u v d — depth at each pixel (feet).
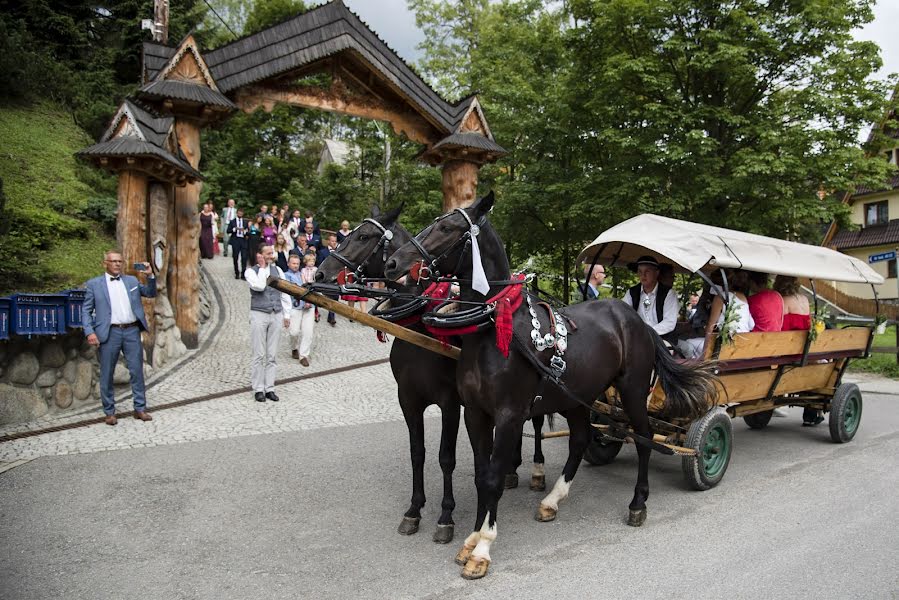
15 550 13.62
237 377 31.42
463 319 13.12
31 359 23.80
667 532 15.33
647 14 43.88
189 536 14.49
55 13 74.13
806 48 42.96
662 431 18.34
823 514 16.53
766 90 46.34
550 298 17.37
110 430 22.67
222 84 35.42
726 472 20.44
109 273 23.36
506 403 13.41
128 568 12.92
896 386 40.32
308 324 35.47
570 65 57.06
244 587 12.24
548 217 54.34
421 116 42.78
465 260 13.56
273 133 112.06
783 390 22.43
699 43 44.19
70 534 14.46
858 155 41.01
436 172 83.30
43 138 59.00
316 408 27.17
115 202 51.21
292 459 20.36
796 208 41.24
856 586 12.55
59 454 20.02
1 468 18.60
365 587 12.32
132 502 16.39
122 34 75.51
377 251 17.46
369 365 36.55
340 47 38.60
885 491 18.45
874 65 42.86
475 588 12.35
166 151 30.94
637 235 19.04
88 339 22.74
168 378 30.40
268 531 14.88
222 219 88.74
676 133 43.04
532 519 16.25
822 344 22.71
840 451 23.21
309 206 103.50
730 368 18.70
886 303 78.38
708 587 12.44
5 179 49.65
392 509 16.51
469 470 20.13
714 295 20.21
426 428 25.16
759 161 39.60
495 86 57.57
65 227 45.09
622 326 16.63
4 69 62.39
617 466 21.40
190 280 36.76
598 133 49.08
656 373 18.07
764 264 19.83
